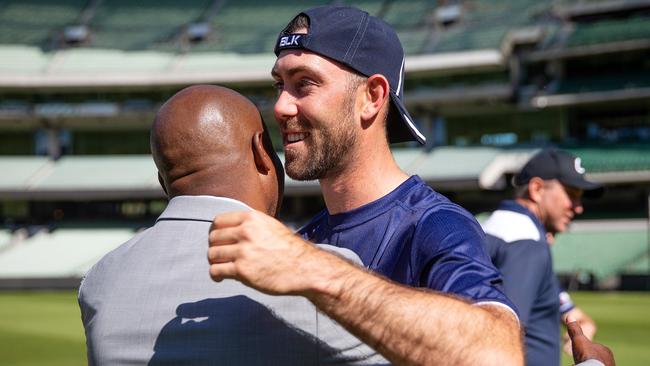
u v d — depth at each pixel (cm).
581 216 3141
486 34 3569
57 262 3228
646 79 3225
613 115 3412
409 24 3862
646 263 2747
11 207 3753
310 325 162
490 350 140
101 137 3966
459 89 3306
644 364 991
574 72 3462
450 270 163
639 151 3133
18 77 3669
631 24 3309
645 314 1769
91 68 3891
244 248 141
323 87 192
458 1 3916
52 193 3491
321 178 209
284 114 194
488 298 154
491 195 3388
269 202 189
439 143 3631
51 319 1764
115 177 3612
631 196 3148
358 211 204
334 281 145
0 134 3922
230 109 185
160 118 186
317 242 219
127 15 4331
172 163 183
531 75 3506
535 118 3516
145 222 3638
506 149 3366
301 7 4325
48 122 3788
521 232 349
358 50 194
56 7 4353
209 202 179
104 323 173
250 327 162
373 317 143
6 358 1121
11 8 4291
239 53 3975
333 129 194
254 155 186
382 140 207
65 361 1088
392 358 145
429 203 196
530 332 349
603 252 2867
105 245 3384
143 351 167
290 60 193
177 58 3969
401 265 186
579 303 2119
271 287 141
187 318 165
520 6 3753
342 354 162
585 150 3228
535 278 337
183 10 4384
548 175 402
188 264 172
